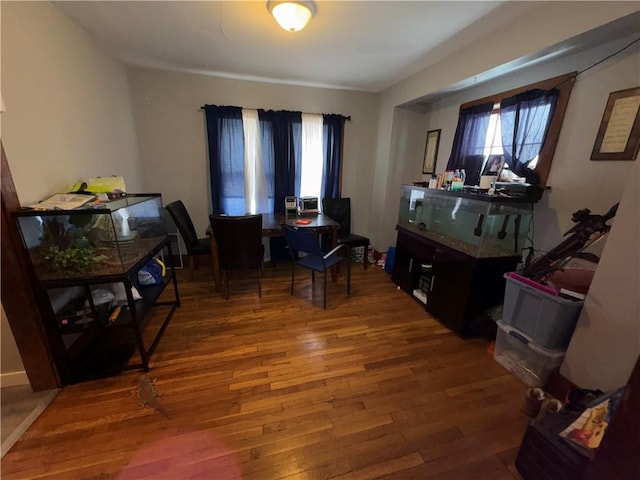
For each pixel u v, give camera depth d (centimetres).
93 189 189
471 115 267
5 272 136
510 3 164
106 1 171
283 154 349
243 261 264
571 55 183
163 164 328
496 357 194
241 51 243
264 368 183
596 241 174
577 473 100
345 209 381
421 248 264
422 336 221
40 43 163
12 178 139
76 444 130
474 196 200
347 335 221
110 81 252
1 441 129
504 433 141
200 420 144
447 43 220
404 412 152
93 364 178
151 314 243
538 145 207
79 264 151
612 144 166
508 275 182
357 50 235
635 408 71
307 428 142
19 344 147
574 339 153
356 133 381
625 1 129
